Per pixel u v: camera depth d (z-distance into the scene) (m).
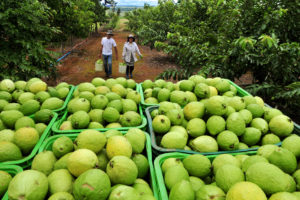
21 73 6.14
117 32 41.28
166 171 2.03
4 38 5.98
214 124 2.68
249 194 1.44
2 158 2.16
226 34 6.51
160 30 15.08
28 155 2.50
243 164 2.04
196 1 11.14
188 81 3.88
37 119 3.00
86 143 2.17
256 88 5.50
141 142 2.50
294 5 5.53
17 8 5.63
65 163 2.12
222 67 5.90
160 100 3.77
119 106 3.34
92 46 20.66
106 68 9.98
